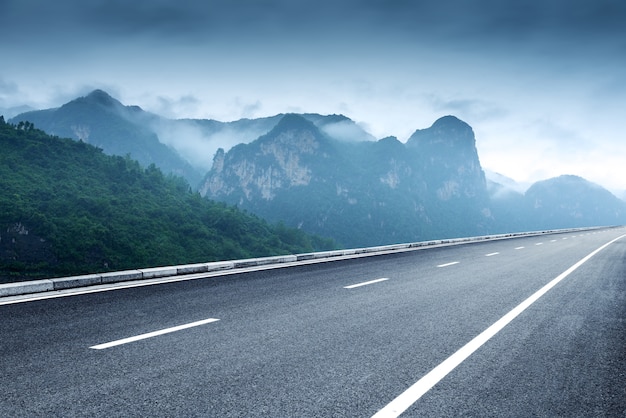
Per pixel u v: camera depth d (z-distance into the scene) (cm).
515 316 682
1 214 12500
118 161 18338
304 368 431
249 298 809
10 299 764
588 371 436
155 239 13388
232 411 330
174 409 331
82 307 706
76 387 371
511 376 418
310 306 742
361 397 362
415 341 535
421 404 350
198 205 18038
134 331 562
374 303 774
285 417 322
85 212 13825
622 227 6931
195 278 1059
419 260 1596
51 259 11575
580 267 1396
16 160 16075
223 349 490
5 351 470
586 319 670
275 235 17612
